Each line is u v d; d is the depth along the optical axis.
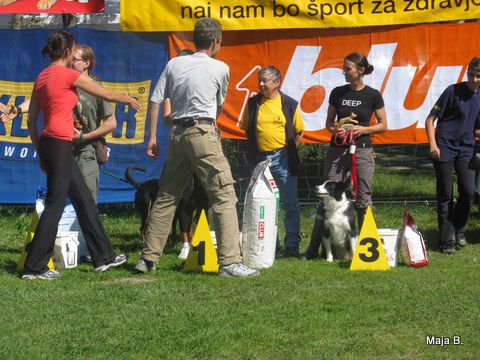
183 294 8.84
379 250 10.56
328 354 6.83
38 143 9.92
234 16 14.27
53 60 9.90
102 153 11.09
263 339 7.22
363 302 8.52
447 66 14.27
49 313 8.03
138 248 12.41
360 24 14.17
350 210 11.33
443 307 8.30
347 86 11.77
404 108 14.44
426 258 10.80
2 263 10.97
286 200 11.79
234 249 9.88
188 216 11.68
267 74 11.55
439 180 11.93
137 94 14.84
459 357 6.77
